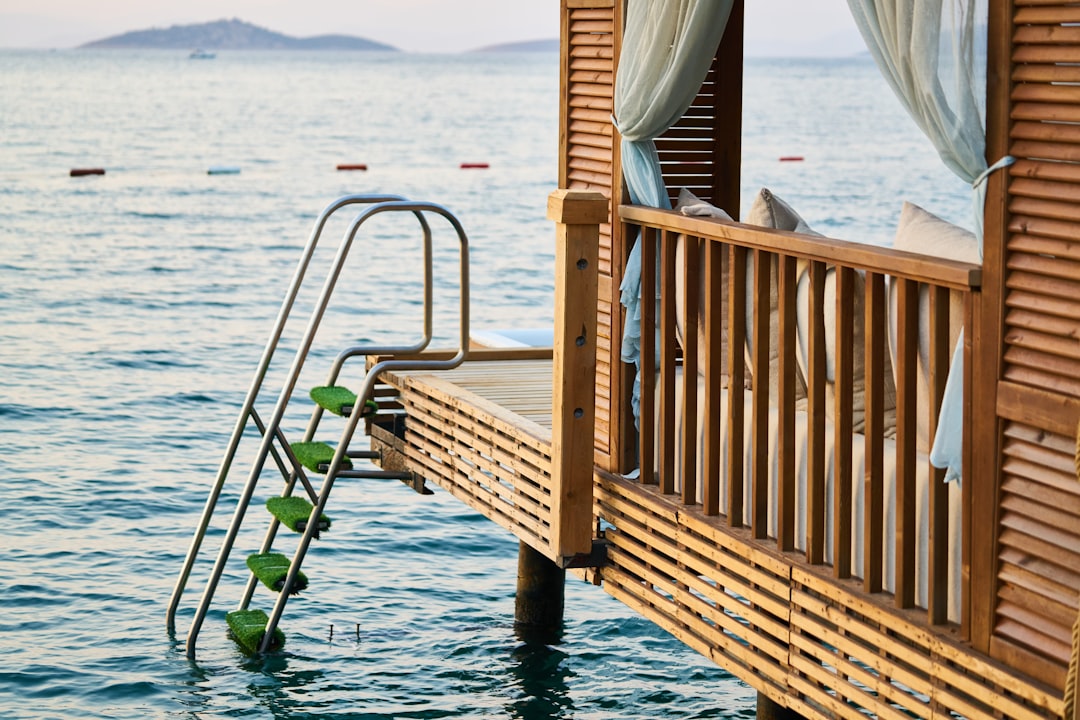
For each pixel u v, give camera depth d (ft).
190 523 31.91
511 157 172.24
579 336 17.07
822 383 13.46
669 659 23.76
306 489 22.53
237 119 237.25
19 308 63.77
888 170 143.23
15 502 32.99
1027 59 10.53
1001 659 11.06
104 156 159.53
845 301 12.89
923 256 11.93
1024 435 10.80
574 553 17.46
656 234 16.79
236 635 23.56
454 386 22.58
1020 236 10.72
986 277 11.04
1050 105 10.40
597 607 26.53
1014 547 10.96
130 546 29.96
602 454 18.13
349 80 451.94
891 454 13.29
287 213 111.96
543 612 24.95
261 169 149.48
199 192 126.11
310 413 43.34
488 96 339.98
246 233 98.37
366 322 62.28
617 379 17.58
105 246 88.69
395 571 28.73
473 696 21.95
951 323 12.34
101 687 22.00
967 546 11.41
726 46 18.99
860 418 14.46
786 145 174.40
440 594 27.30
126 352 53.42
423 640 24.57
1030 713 10.59
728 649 15.12
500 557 29.91
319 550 30.09
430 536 31.32
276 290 71.82
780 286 13.91
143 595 26.76
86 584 27.30
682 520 15.85
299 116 250.16
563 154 18.99
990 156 10.97
